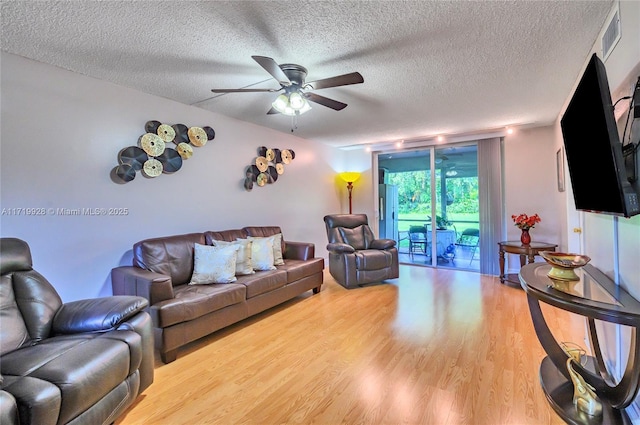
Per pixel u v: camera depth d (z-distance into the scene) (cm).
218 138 363
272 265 342
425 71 248
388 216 584
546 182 430
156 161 299
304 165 509
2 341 156
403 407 167
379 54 220
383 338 253
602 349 203
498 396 174
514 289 386
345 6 165
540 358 214
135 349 163
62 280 239
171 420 160
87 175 253
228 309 266
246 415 164
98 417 139
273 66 198
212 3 162
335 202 589
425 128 439
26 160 221
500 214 457
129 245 281
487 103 329
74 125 245
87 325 168
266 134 433
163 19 176
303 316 307
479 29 188
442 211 532
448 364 210
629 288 152
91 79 255
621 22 157
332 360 219
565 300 135
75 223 246
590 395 150
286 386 189
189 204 332
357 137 499
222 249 297
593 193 169
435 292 379
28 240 222
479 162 475
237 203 388
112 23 180
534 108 347
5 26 181
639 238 141
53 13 169
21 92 219
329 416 162
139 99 288
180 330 227
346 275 401
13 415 108
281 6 165
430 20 179
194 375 203
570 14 174
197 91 290
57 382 123
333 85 223
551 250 370
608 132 133
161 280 225
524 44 207
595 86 140
